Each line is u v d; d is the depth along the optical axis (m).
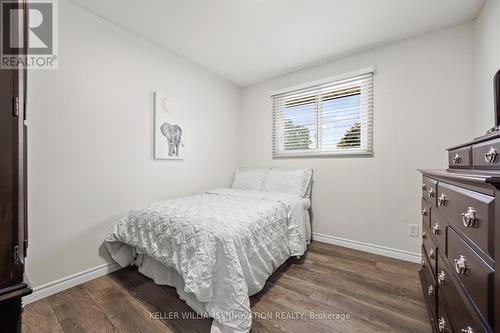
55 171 1.59
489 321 0.55
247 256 1.44
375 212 2.27
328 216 2.57
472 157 0.93
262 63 2.64
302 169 2.69
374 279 1.76
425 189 1.39
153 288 1.65
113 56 1.91
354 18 1.81
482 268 0.59
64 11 1.62
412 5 1.65
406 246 2.10
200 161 2.77
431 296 1.18
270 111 3.10
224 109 3.13
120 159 1.97
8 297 0.55
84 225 1.74
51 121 1.56
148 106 2.19
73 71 1.67
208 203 1.98
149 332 1.22
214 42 2.20
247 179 2.98
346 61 2.44
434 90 1.96
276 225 1.84
